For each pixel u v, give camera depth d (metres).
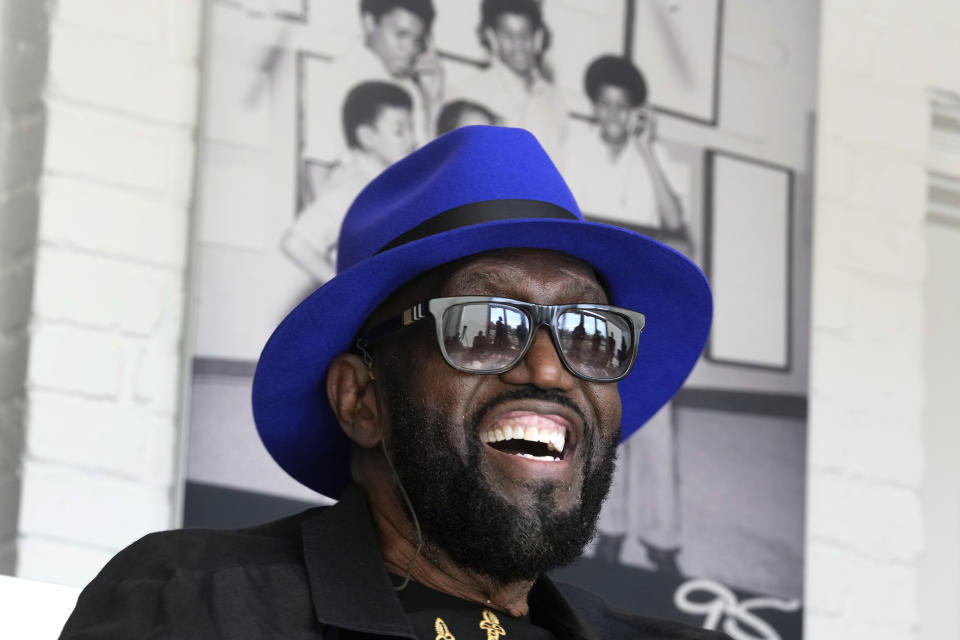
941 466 3.98
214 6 2.99
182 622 1.70
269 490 2.88
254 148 2.98
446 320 1.94
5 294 2.83
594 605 2.19
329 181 3.03
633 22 3.48
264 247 2.95
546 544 1.91
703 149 3.53
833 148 3.80
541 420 1.94
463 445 1.93
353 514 1.92
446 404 1.94
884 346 3.77
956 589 3.93
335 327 2.03
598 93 3.40
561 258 2.03
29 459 2.72
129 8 2.95
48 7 2.89
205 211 2.92
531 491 1.90
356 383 2.06
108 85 2.91
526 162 2.05
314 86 3.04
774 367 3.51
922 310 3.84
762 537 3.41
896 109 3.92
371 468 2.06
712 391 3.42
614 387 2.03
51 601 2.20
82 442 2.78
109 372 2.82
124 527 2.79
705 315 2.18
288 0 3.05
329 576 1.82
